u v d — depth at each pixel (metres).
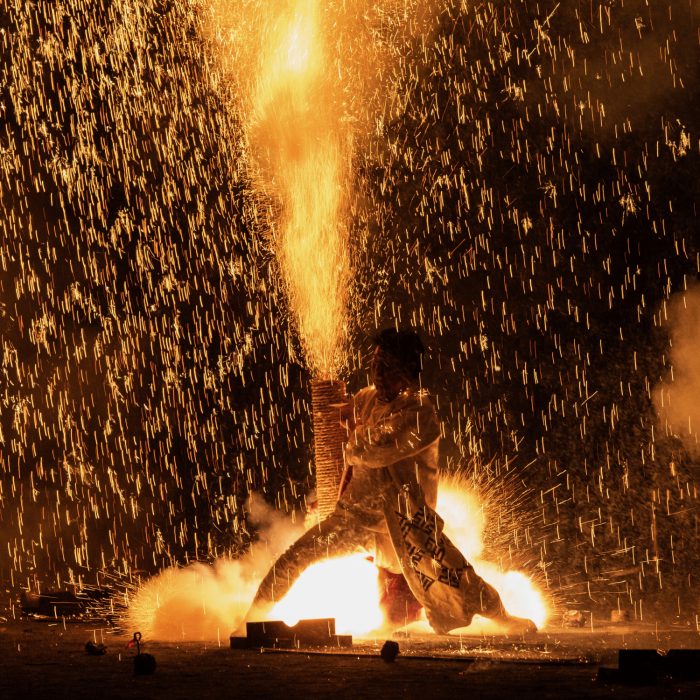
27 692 6.49
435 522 9.23
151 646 8.78
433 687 6.33
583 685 6.38
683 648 8.19
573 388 13.41
